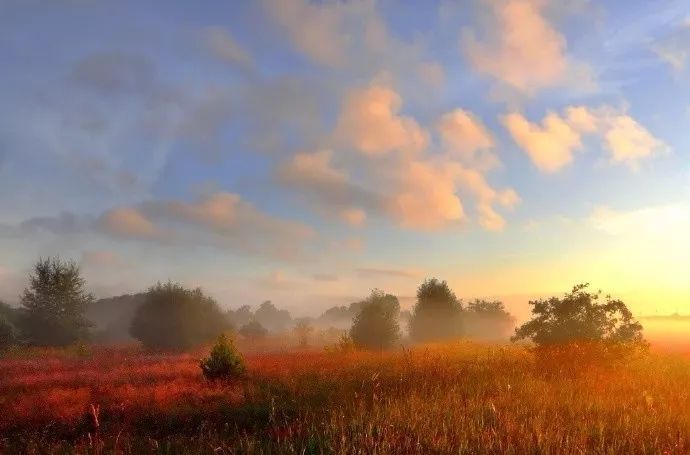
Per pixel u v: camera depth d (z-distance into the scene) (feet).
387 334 86.94
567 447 21.58
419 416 26.86
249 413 32.30
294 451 22.44
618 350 47.32
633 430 24.79
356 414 28.17
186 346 95.40
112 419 32.55
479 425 25.17
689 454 21.94
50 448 26.14
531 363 50.62
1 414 34.24
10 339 99.04
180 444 25.93
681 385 38.01
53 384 48.75
